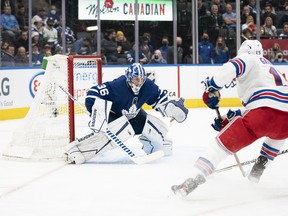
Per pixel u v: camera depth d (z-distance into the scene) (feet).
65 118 25.36
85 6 50.29
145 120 23.20
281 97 16.48
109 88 21.97
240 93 17.24
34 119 24.23
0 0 46.39
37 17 48.88
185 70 49.11
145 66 47.75
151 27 51.96
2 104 41.34
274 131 16.66
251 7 53.26
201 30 52.08
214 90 16.76
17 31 47.60
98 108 21.56
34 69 43.52
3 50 46.85
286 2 53.93
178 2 51.78
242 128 16.34
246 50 17.48
